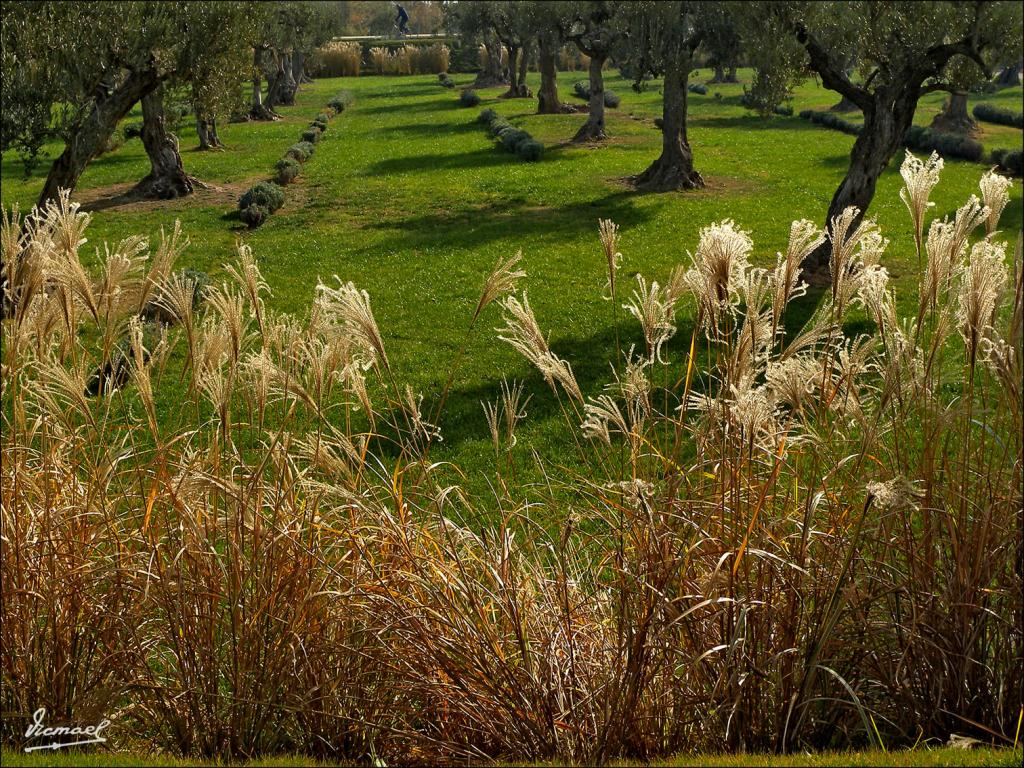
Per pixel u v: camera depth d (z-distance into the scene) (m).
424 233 20.61
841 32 14.32
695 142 33.69
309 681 3.52
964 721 3.37
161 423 8.62
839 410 3.66
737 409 3.30
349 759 3.47
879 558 3.58
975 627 3.38
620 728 3.31
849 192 14.81
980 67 13.81
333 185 26.53
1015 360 3.36
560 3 32.22
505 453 8.91
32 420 4.15
